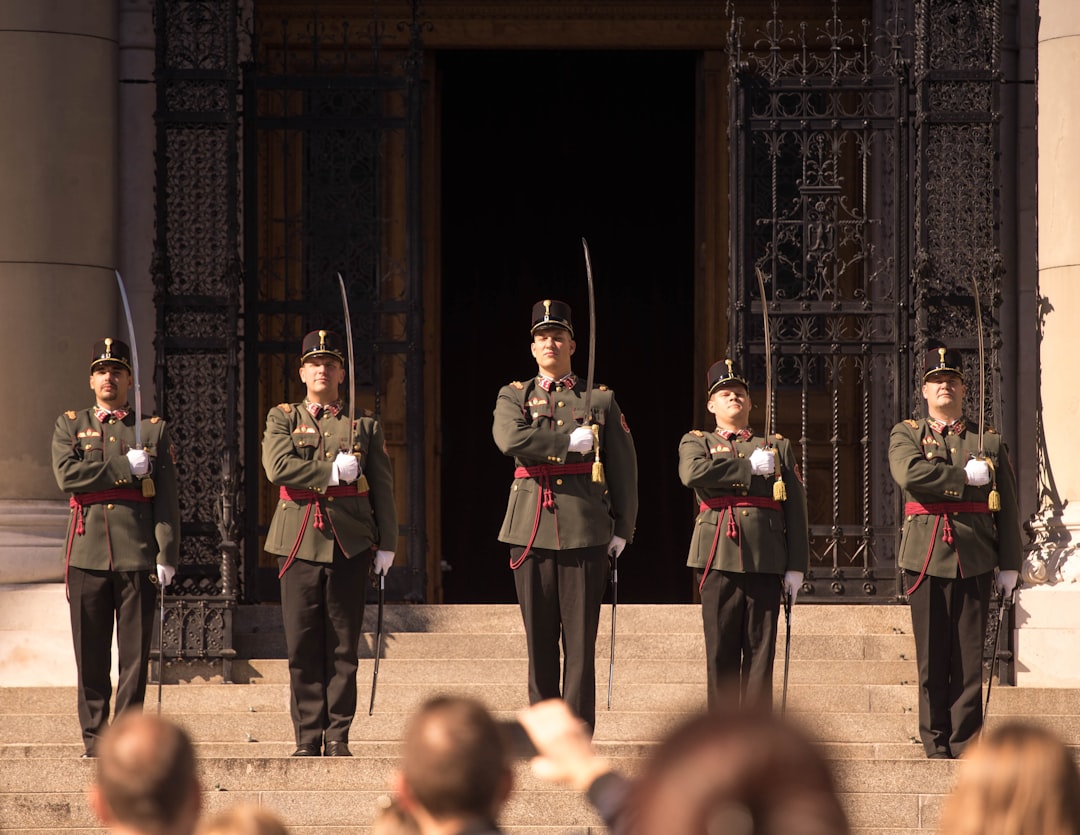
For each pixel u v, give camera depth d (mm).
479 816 9047
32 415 38875
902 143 40875
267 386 43031
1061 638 37406
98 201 40312
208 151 39438
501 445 28500
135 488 30328
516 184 66562
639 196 66500
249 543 39688
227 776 27203
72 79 40031
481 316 66625
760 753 5344
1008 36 45125
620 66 65688
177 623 36750
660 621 37969
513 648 36781
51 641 37625
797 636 36812
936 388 31297
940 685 30156
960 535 30281
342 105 42125
